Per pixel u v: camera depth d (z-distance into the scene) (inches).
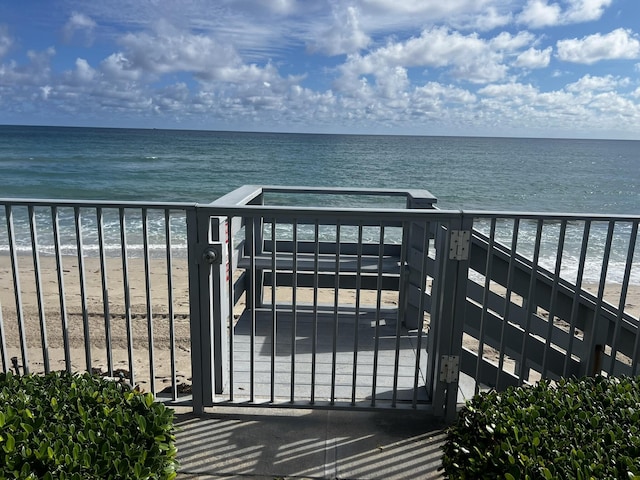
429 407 118.9
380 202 751.7
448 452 78.5
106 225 645.9
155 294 349.1
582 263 109.2
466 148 3759.8
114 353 223.5
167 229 109.6
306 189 177.8
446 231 108.6
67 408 71.1
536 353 140.6
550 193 1247.5
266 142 3732.8
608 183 1485.0
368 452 106.2
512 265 111.3
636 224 105.4
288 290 324.8
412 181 1418.6
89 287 374.3
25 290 362.3
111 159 1839.3
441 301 112.3
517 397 79.9
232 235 129.9
